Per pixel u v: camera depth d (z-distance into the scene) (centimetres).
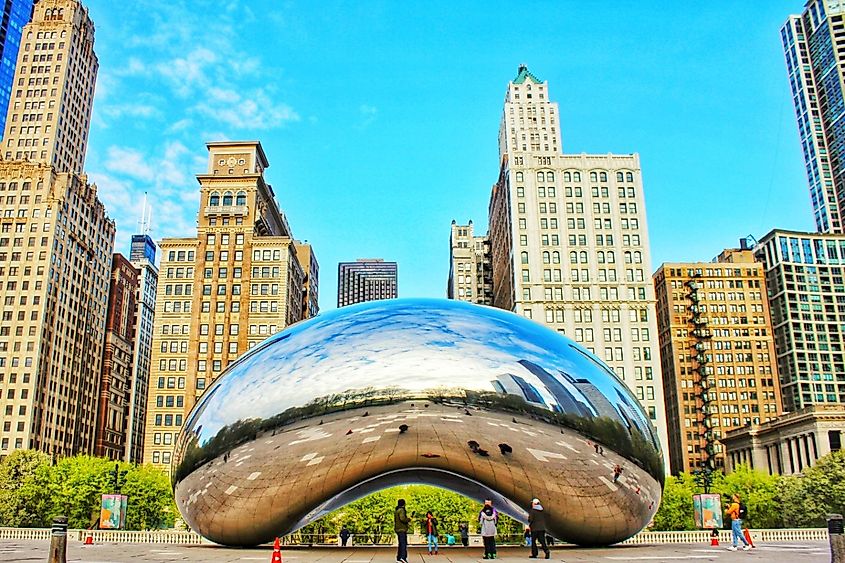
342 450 1698
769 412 14038
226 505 1789
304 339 1831
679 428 13962
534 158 11788
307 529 5797
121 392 15012
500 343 1786
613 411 1806
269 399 1728
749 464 11944
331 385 1700
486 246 18675
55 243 11738
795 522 7400
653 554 1897
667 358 14612
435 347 1741
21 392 10900
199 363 10269
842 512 6962
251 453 1717
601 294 11175
